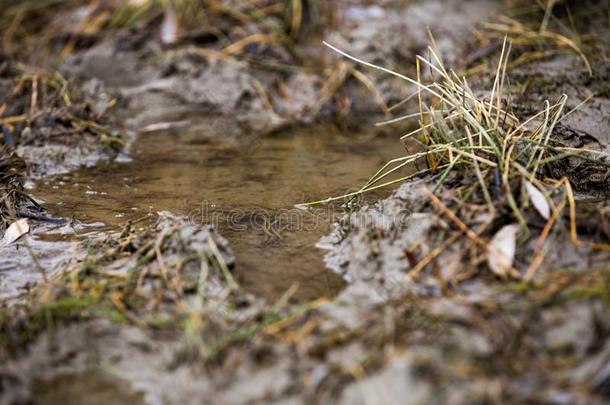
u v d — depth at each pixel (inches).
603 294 94.1
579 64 174.9
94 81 191.0
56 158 160.6
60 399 89.0
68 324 99.0
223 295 104.3
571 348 88.4
